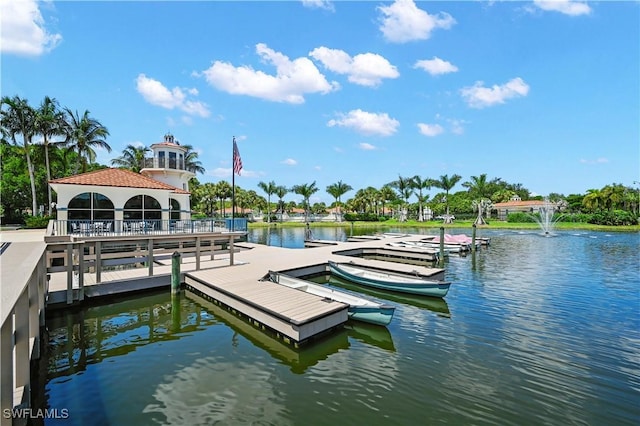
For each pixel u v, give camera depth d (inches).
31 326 331.0
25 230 896.3
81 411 256.2
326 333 396.2
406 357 342.0
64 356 350.9
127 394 278.4
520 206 3120.1
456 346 367.9
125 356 350.0
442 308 505.7
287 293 472.7
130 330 422.0
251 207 3257.9
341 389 281.9
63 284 536.4
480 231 2018.9
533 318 455.2
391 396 270.7
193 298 552.4
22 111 1315.2
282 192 2883.9
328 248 1039.0
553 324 431.8
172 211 954.1
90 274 607.2
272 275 594.6
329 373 310.7
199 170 2000.5
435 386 285.3
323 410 252.4
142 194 802.2
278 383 293.1
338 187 3021.7
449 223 2610.7
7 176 1592.0
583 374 303.9
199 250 647.1
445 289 538.3
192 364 330.3
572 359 334.0
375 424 235.8
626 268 804.6
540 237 1600.6
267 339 390.9
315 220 3181.6
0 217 1551.4
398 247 1064.2
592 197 2568.9
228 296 479.2
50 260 546.3
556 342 375.9
